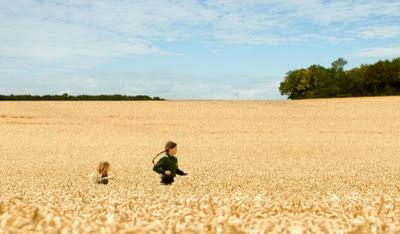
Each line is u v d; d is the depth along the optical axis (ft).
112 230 25.91
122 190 53.67
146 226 26.25
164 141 177.06
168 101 307.37
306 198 40.60
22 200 31.96
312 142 175.32
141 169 105.70
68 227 25.79
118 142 173.58
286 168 109.70
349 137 189.57
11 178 88.43
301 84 533.14
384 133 199.82
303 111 269.85
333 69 552.00
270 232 25.77
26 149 153.38
